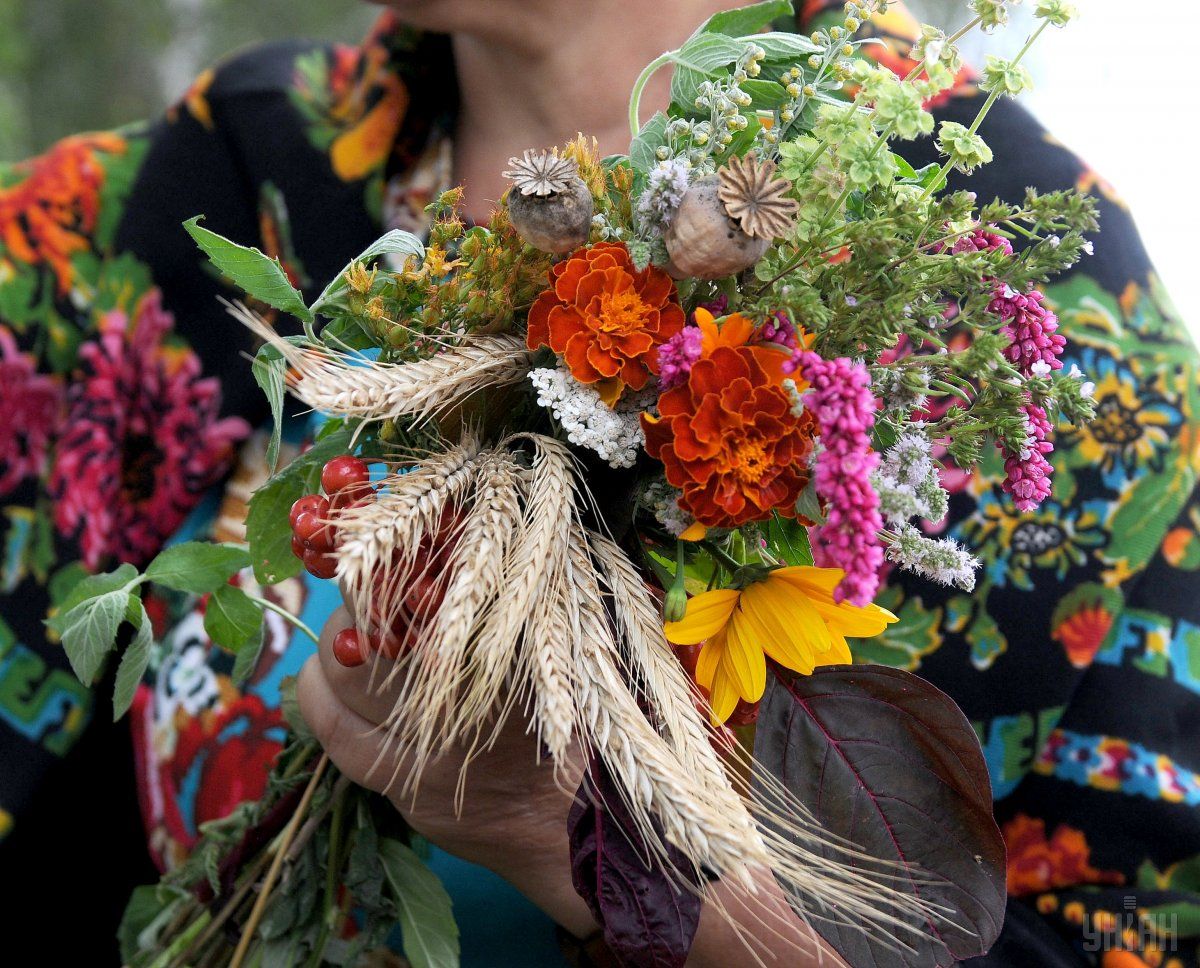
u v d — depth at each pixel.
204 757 1.04
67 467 1.15
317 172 1.15
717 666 0.65
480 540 0.59
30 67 3.29
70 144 1.23
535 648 0.58
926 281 0.62
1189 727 0.97
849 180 0.58
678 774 0.57
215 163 1.19
